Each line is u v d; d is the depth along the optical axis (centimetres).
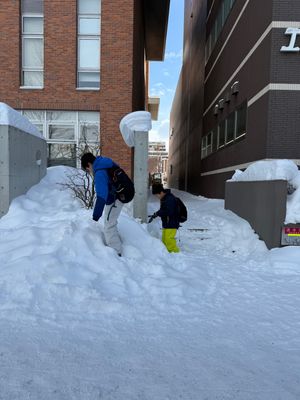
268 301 385
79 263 436
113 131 1217
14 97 1234
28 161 739
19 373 224
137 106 1492
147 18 1978
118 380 222
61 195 770
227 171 1380
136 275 440
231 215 916
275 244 632
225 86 1440
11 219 610
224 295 402
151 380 224
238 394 212
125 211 786
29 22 1246
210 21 1809
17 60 1229
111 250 477
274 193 639
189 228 789
